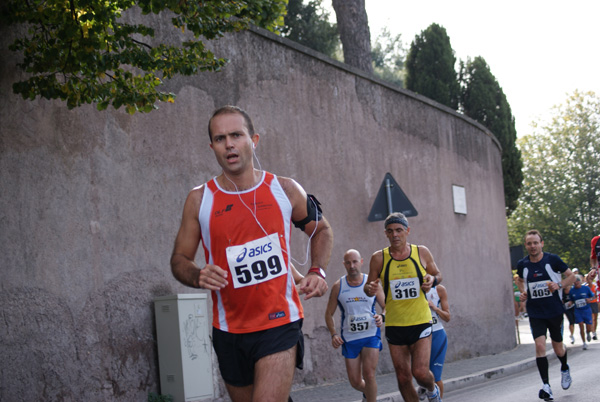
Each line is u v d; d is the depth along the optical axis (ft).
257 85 36.45
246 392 13.50
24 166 24.80
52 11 21.95
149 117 30.01
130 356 27.55
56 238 25.55
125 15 29.63
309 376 37.37
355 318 27.20
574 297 62.13
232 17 33.99
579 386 34.24
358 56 61.93
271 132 37.11
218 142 13.02
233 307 13.14
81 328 25.95
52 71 22.30
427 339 24.56
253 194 13.21
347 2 62.39
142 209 29.14
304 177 39.11
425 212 50.06
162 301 28.14
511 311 63.67
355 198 43.04
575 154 196.95
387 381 39.14
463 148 56.75
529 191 202.08
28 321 24.23
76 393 25.43
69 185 26.27
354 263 27.37
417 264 24.86
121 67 29.19
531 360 49.01
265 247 13.08
